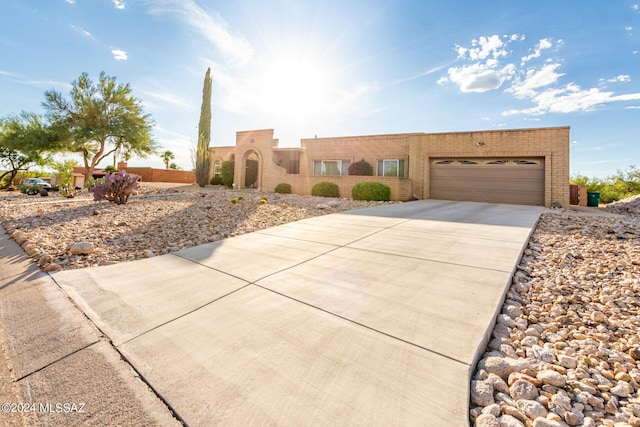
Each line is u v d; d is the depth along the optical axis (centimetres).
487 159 1453
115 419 166
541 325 275
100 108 2122
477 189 1473
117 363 216
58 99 2036
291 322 270
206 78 2250
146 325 269
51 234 626
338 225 722
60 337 251
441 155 1537
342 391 183
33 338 251
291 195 1577
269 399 178
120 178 1073
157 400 180
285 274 393
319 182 1623
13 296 334
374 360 213
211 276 391
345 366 207
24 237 587
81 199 1338
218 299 321
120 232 659
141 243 575
